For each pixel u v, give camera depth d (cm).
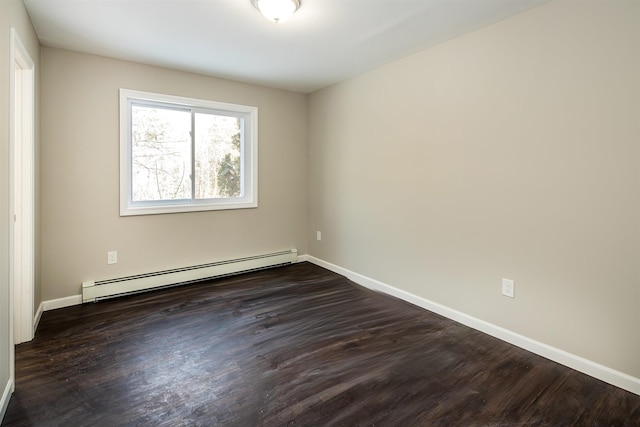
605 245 197
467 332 263
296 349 235
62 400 179
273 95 424
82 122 308
